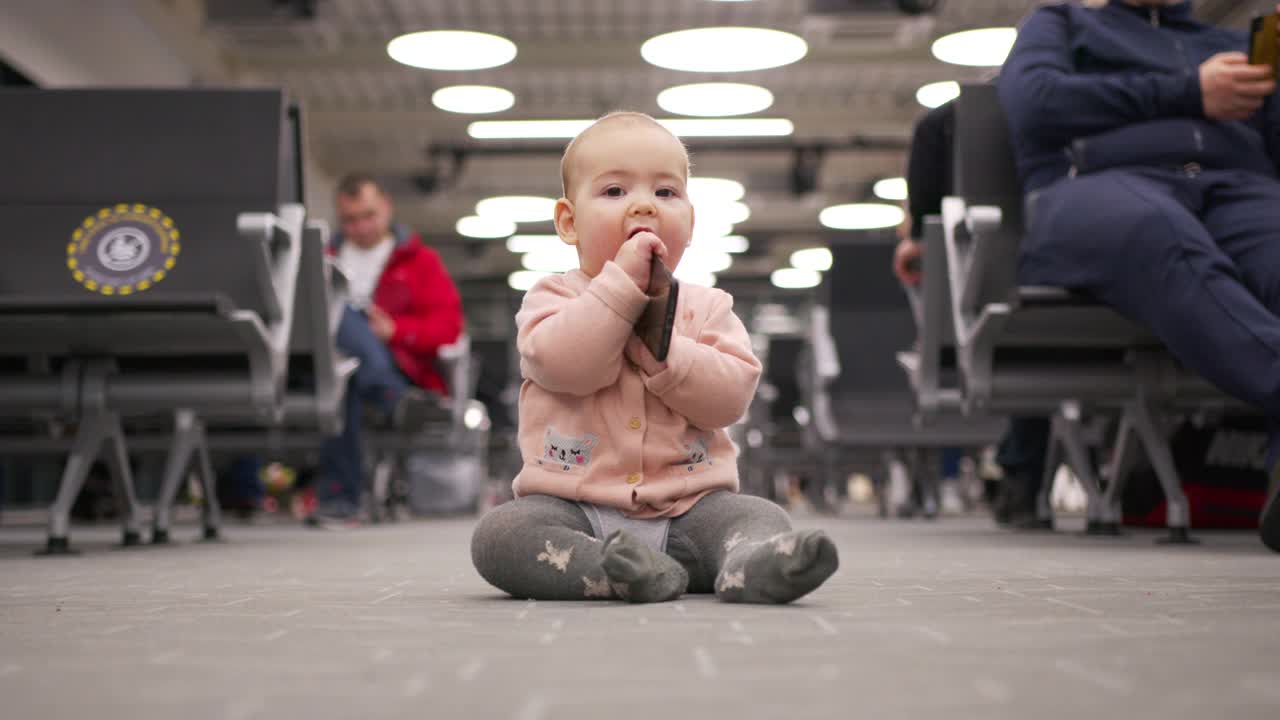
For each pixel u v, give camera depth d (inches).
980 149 139.7
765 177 661.9
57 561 106.3
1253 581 72.6
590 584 59.6
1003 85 128.7
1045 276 114.3
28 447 205.3
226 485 291.4
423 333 239.5
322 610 56.8
